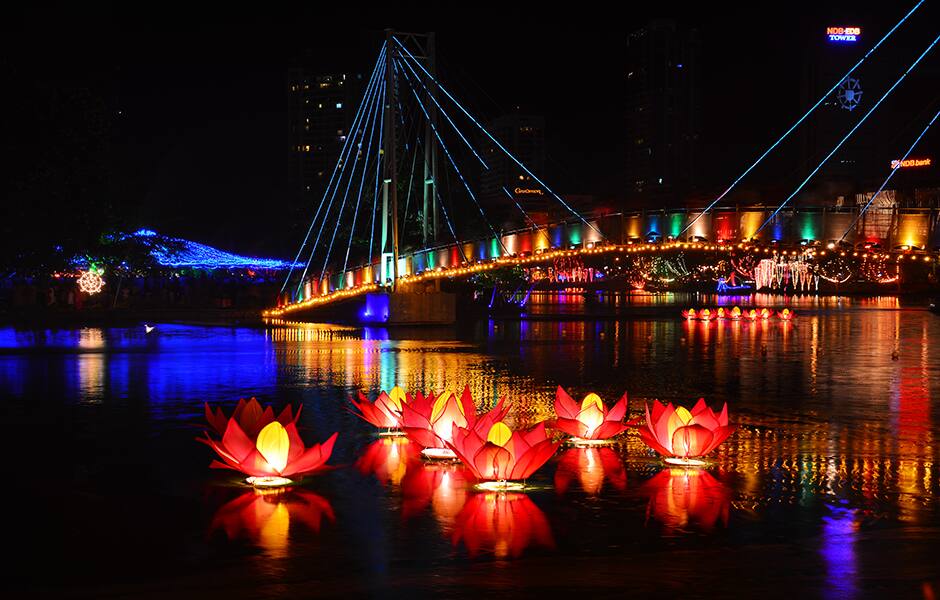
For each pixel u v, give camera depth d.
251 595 6.30
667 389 19.36
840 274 148.00
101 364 24.73
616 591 6.38
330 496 9.23
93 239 45.59
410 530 7.93
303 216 89.06
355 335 42.09
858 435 13.26
